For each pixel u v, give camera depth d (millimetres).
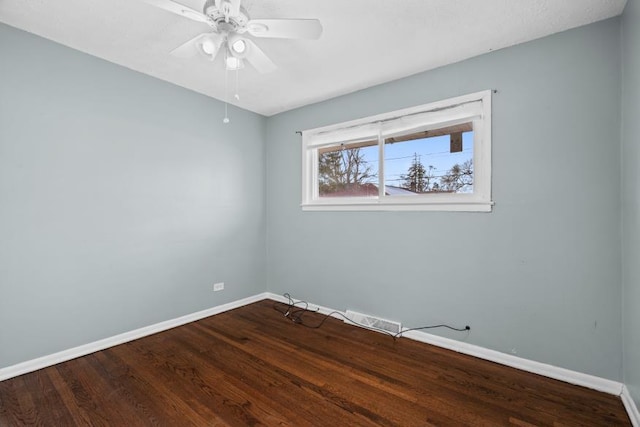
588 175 1963
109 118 2498
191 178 3082
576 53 1999
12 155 2039
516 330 2205
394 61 2467
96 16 1920
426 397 1848
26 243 2100
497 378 2057
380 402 1800
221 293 3365
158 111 2814
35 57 2127
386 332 2807
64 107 2262
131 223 2639
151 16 1921
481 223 2348
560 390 1921
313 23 1564
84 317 2369
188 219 3061
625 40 1787
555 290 2070
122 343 2568
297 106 3527
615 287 1885
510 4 1787
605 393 1886
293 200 3602
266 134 3859
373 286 2938
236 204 3512
